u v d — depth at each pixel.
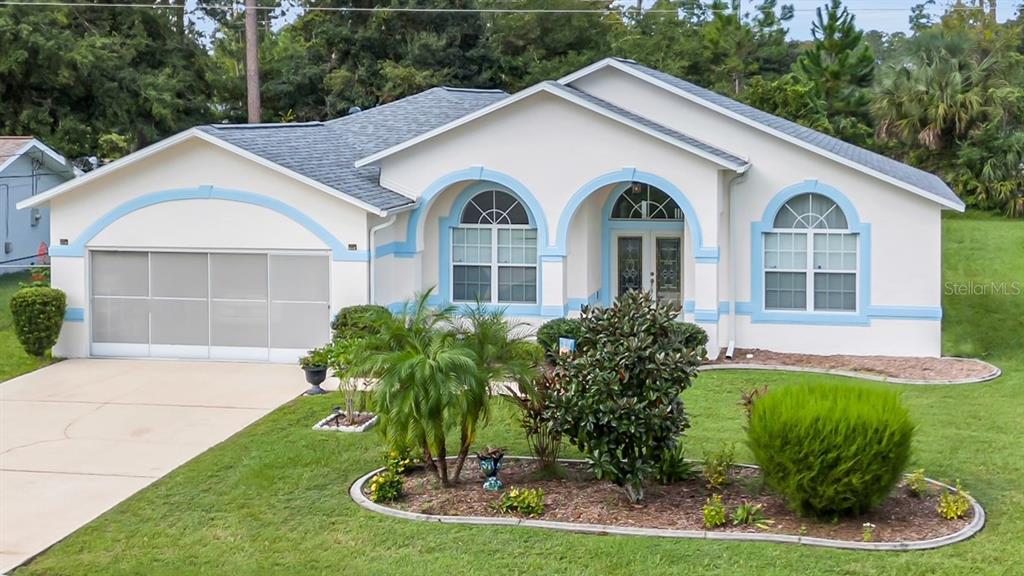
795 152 23.52
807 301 23.75
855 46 48.22
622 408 12.90
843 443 12.42
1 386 21.02
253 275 23.12
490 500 13.77
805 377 21.30
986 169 44.88
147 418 18.55
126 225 23.44
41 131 42.47
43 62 41.72
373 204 22.38
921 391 20.11
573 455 15.71
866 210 23.27
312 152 25.42
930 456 15.62
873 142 46.66
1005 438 16.61
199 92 48.91
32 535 13.12
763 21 60.12
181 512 13.80
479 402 13.98
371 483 14.31
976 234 40.00
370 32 51.28
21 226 34.38
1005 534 12.49
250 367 22.70
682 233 25.27
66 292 23.73
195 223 23.19
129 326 23.72
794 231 23.69
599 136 23.38
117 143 42.38
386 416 13.95
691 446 16.19
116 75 44.34
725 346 23.97
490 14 56.25
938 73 45.81
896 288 23.28
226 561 12.18
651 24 60.78
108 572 11.95
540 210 23.81
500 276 24.78
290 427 17.66
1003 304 28.84
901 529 12.59
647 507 13.41
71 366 22.88
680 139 23.00
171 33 48.28
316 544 12.57
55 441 17.20
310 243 22.72
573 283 24.67
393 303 24.16
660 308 13.34
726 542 12.28
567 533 12.67
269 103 52.19
